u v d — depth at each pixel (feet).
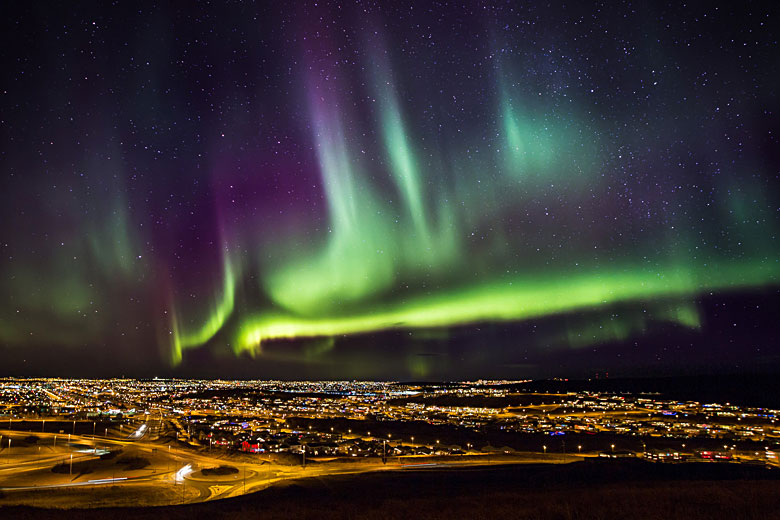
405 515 78.64
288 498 153.48
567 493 99.04
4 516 102.63
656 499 80.33
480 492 131.75
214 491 201.77
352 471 249.75
